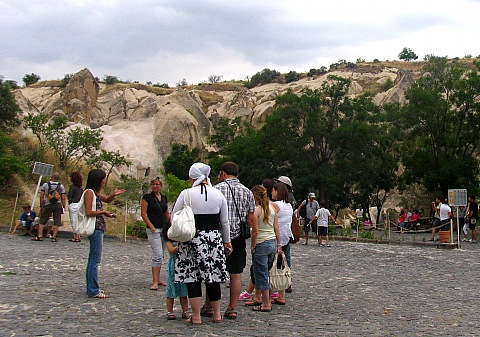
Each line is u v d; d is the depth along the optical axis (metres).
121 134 52.84
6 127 30.52
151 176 49.16
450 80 37.41
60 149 30.02
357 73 110.75
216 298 7.33
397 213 43.09
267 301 8.27
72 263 12.68
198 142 57.88
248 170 41.66
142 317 7.52
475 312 8.52
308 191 40.38
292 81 119.00
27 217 18.41
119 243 19.06
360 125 38.97
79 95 64.31
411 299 9.59
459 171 35.97
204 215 7.07
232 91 106.12
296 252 18.20
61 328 6.70
